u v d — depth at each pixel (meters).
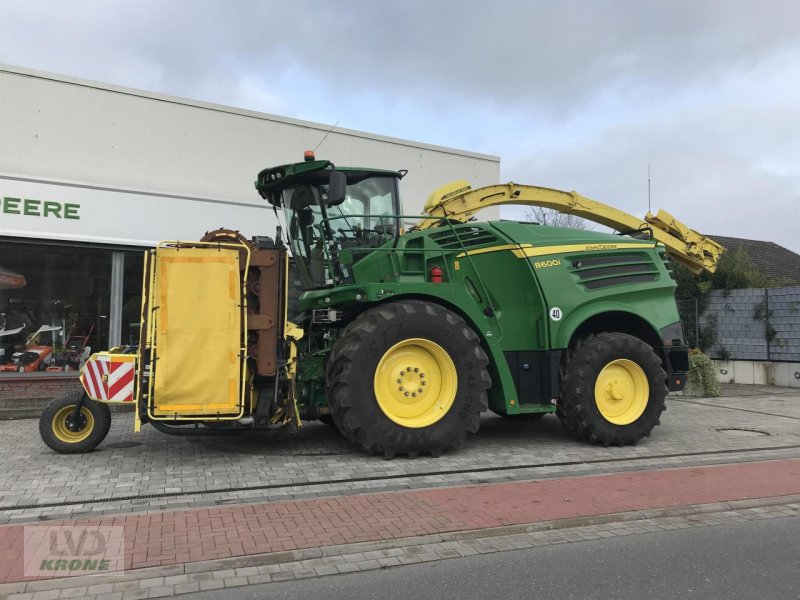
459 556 4.20
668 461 6.86
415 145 13.44
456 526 4.64
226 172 11.32
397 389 6.83
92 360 6.46
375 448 6.63
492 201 9.63
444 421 6.81
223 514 4.84
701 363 12.98
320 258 7.39
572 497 5.42
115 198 10.27
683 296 16.56
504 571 3.97
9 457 6.72
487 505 5.15
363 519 4.77
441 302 7.24
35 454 6.87
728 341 15.88
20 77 9.71
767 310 15.14
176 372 6.02
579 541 4.53
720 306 16.08
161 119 10.77
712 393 12.88
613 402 7.69
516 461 6.75
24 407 9.77
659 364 7.81
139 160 10.58
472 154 14.21
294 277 7.98
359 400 6.54
